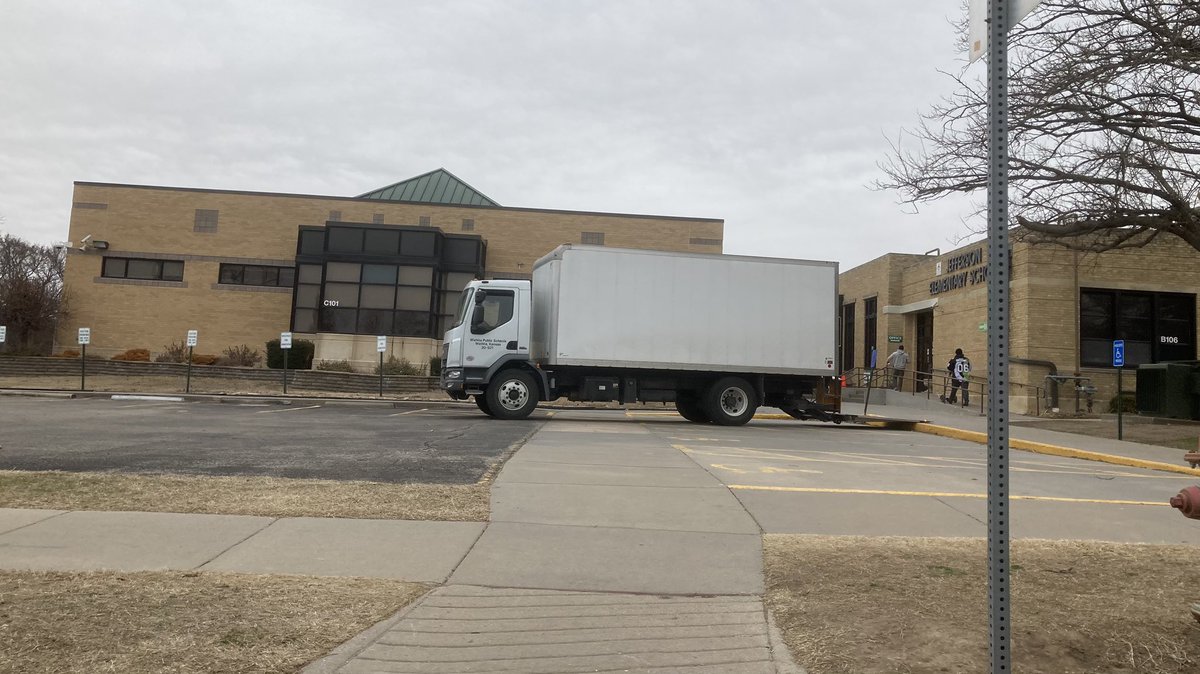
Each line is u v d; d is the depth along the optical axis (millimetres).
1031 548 5887
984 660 3637
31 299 35875
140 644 3752
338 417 16312
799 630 4180
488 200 37000
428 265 30172
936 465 11062
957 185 15195
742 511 7246
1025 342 21969
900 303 30297
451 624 4324
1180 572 5141
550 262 17203
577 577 5227
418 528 6289
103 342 32406
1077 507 7906
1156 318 22484
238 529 6078
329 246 30094
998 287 2623
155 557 5328
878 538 6281
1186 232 14242
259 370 26891
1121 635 3887
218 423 14094
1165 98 13625
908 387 29453
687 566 5492
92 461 8992
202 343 32469
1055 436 16125
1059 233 14742
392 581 5008
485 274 33469
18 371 26891
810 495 8086
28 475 7832
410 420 15883
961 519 7105
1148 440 15484
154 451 9938
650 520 6812
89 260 32656
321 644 3920
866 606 4484
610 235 34000
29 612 4102
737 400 17469
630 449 11594
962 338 25219
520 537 6141
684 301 17156
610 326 16828
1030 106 13766
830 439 15086
